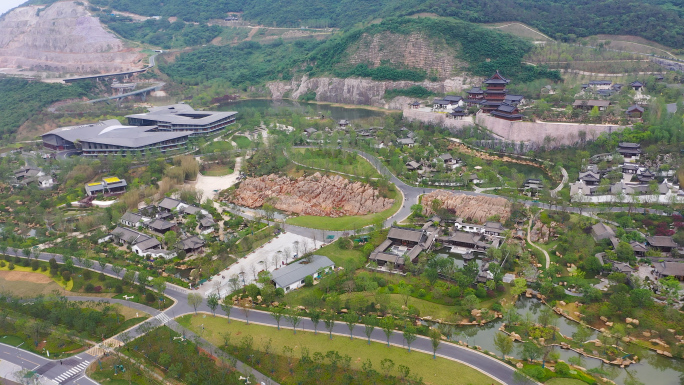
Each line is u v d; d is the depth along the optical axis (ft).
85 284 478.18
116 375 351.05
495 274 457.27
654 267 467.93
